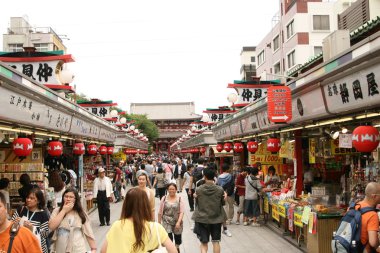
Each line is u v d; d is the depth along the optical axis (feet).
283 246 30.86
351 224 14.98
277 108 29.27
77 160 50.16
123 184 74.79
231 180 40.47
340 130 30.32
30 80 23.71
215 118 84.23
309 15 95.66
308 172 39.65
